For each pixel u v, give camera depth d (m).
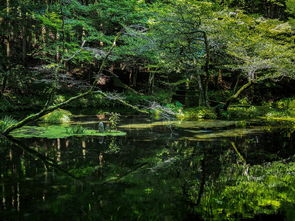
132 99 19.86
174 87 21.64
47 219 2.90
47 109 7.64
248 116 15.01
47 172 4.62
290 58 14.65
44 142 7.15
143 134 8.91
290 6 16.62
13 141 7.13
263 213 3.21
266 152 6.54
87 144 7.07
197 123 12.05
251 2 19.45
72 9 18.58
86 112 16.17
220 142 7.70
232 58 15.88
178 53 14.12
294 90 21.92
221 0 16.81
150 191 3.86
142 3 17.12
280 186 4.20
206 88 15.44
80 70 22.78
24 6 14.28
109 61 22.00
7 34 16.03
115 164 5.23
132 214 3.08
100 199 3.51
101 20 18.03
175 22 12.58
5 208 3.17
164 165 5.27
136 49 15.55
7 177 4.31
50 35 19.55
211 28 12.76
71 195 3.61
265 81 20.72
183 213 3.17
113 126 10.73
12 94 16.81
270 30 13.34
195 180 4.42
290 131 9.83
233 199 3.67
